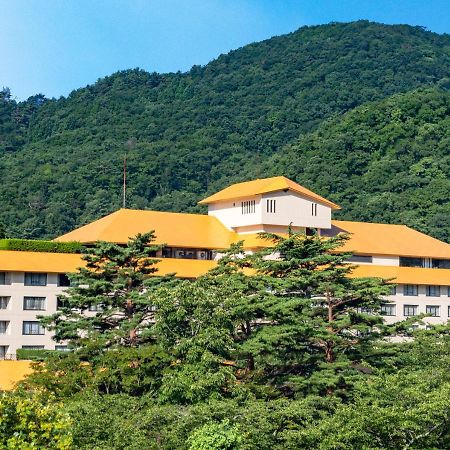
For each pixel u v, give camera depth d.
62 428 55.22
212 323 90.12
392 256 148.75
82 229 139.50
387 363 94.06
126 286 103.75
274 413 73.56
